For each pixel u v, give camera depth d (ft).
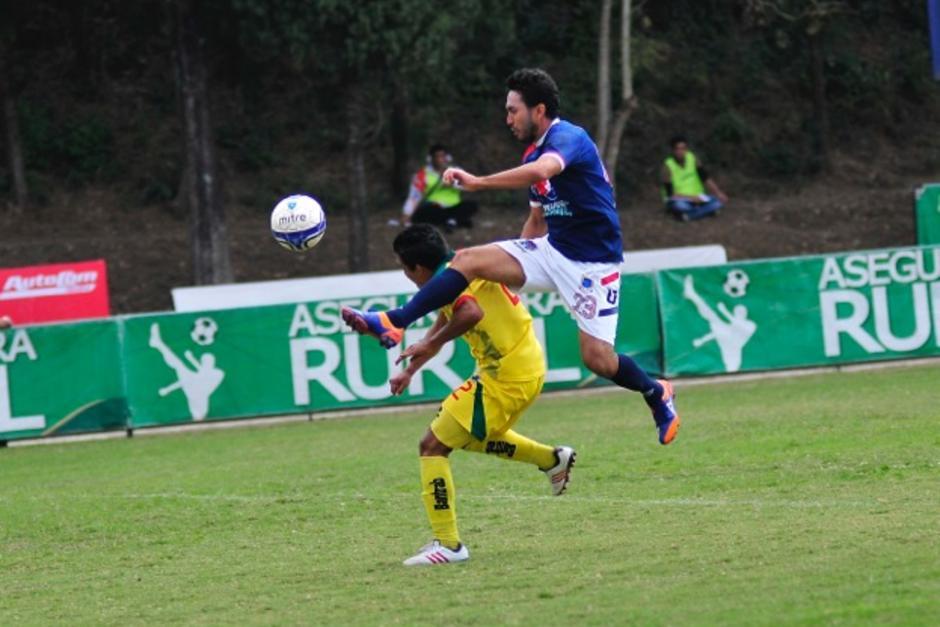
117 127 308.19
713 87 335.26
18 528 98.58
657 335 169.58
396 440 138.92
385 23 214.07
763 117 332.60
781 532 75.00
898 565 64.13
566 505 91.45
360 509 96.73
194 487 114.01
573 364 169.78
